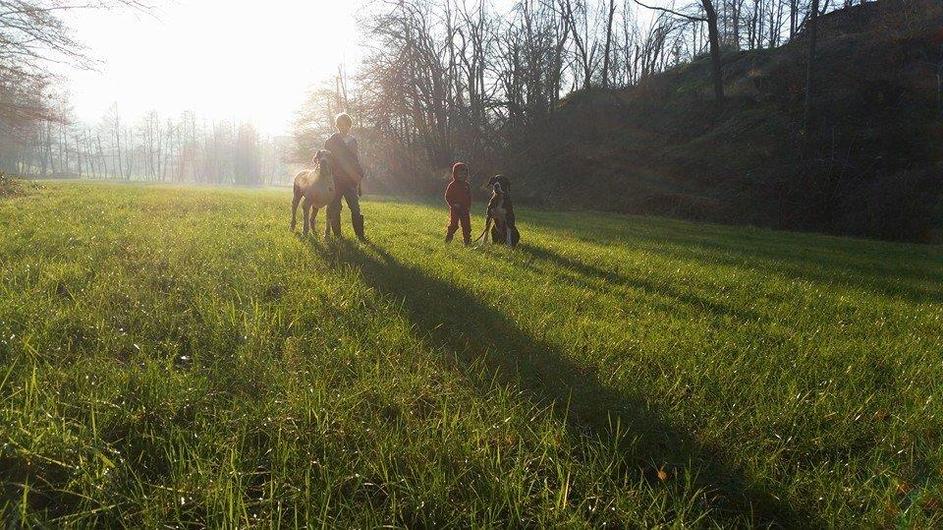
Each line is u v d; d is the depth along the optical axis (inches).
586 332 155.0
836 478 86.9
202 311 142.2
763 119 1214.9
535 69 1599.4
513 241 358.0
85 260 193.8
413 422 94.3
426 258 266.2
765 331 175.6
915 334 185.9
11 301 131.9
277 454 79.8
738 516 75.6
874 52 1184.8
